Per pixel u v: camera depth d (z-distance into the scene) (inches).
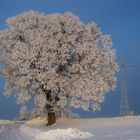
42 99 2080.5
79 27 2219.5
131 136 1119.0
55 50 2106.3
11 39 2213.3
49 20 2191.2
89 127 1780.3
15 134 1525.6
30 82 2100.1
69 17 2233.0
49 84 2034.9
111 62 2272.4
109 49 2283.5
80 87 2118.6
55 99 2153.1
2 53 2245.3
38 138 1298.0
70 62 2187.5
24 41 2203.5
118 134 1234.6
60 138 1221.7
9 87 2245.3
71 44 2181.3
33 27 2219.5
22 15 2249.0
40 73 2053.4
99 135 1255.5
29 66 2081.7
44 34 2122.3
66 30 2207.2
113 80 2277.3
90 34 2251.5
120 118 2327.8
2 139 1315.2
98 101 2160.4
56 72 2134.6
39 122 2485.2
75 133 1288.1
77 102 2122.3
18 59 2084.2
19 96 2134.6
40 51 2078.0
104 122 2117.4
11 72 2233.0
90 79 2171.5
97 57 2202.3
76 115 2709.2
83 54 2180.1
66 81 2118.6
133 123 1894.7
